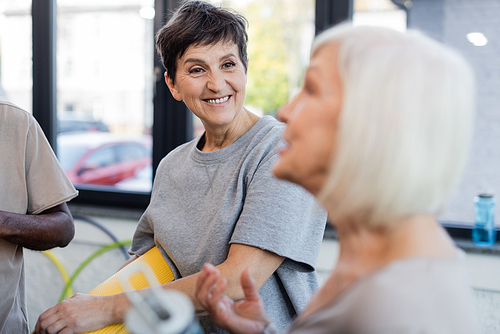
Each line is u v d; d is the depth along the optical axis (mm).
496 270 1499
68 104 2238
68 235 1034
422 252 374
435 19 1689
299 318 442
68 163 2271
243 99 879
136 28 2072
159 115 2029
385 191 352
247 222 732
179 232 876
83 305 737
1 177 980
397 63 354
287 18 1978
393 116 345
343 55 381
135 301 400
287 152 419
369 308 347
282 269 800
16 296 1015
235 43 850
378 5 1737
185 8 860
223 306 543
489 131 1658
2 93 2293
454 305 349
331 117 381
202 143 973
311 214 765
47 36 2164
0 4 2262
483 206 1555
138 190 2133
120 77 2135
